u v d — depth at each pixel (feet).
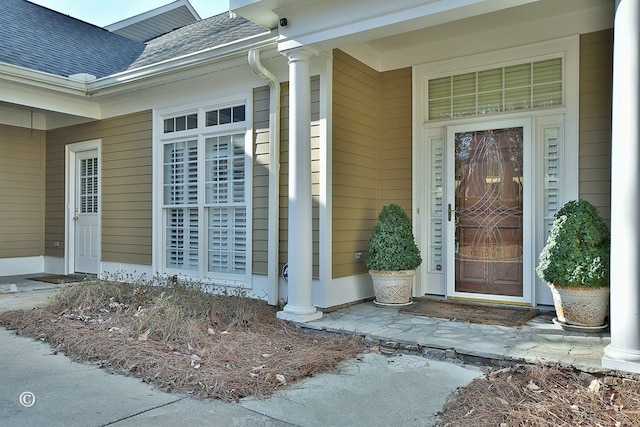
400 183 18.43
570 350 10.88
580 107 14.94
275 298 17.20
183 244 21.01
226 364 10.95
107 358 11.59
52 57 24.54
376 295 16.67
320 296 15.93
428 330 13.01
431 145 18.11
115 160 23.62
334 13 13.50
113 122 23.68
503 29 16.28
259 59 16.87
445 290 17.57
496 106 16.66
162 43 28.58
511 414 8.15
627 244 9.52
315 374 10.63
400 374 10.60
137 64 25.07
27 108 25.07
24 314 15.71
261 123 18.22
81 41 28.53
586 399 8.70
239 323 14.15
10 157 25.82
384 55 18.74
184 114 20.95
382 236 16.43
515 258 16.25
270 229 17.52
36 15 28.63
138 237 22.57
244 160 18.78
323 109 16.07
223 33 23.52
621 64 9.67
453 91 17.57
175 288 17.28
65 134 26.13
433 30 16.42
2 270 25.49
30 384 10.03
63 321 14.75
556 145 15.57
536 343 11.55
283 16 14.46
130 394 9.52
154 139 21.80
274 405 8.98
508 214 16.42
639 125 9.46
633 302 9.45
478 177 16.99
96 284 18.04
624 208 9.59
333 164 16.30
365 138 18.07
